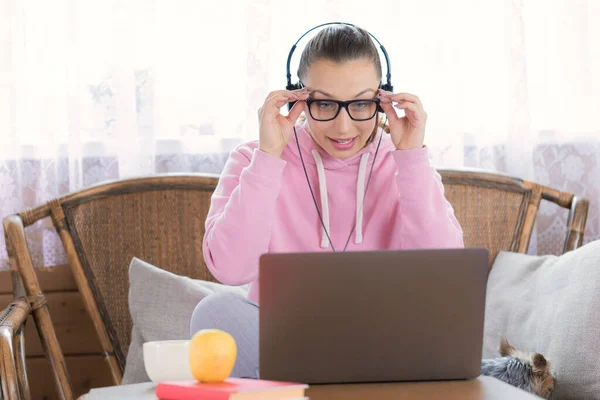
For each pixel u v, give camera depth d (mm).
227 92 2287
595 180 2369
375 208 1780
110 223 2152
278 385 1019
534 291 1931
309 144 1788
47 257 2246
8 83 2188
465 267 1105
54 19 2221
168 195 2176
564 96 2371
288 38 2281
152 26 2250
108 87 2250
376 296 1094
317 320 1089
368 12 2285
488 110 2324
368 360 1104
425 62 2305
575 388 1604
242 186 1582
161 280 2021
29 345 2281
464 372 1132
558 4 2365
